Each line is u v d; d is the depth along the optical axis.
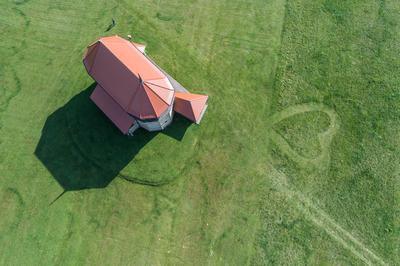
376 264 33.03
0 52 38.97
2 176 35.00
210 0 40.84
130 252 33.12
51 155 35.62
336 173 35.28
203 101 34.12
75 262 32.91
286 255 33.22
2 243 33.31
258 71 38.41
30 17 40.28
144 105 30.88
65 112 36.81
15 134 36.19
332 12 40.59
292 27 40.06
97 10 40.41
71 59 38.66
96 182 34.88
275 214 34.12
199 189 34.69
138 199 34.38
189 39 39.44
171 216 34.00
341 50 39.25
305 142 36.12
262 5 40.88
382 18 40.47
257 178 35.03
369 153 35.84
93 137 35.97
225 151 35.72
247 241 33.50
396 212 34.31
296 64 38.69
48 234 33.56
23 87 37.66
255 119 36.72
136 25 39.88
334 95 37.69
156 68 32.91
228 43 39.34
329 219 34.12
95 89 34.56
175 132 36.06
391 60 38.94
